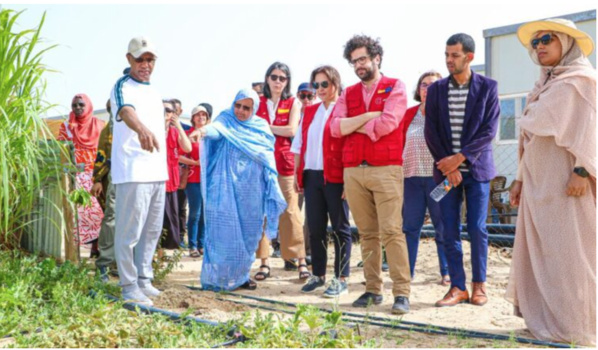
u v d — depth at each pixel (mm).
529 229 4445
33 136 5613
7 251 6320
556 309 4258
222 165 6324
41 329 4184
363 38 5398
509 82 12945
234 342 3967
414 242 6609
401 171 5293
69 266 5605
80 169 6812
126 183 5070
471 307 5418
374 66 5379
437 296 5945
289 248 6922
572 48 4438
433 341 4242
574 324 4195
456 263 5586
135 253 5418
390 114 5176
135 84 5168
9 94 5672
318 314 4012
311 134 6289
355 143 5348
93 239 7523
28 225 7102
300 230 6953
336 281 5879
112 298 5156
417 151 6398
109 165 6547
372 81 5426
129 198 5078
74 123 7910
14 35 5645
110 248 6273
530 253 4430
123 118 4914
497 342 4223
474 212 5531
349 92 5551
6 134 5504
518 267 4523
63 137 7434
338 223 6062
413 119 6547
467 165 5473
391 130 5180
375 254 5465
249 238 6262
